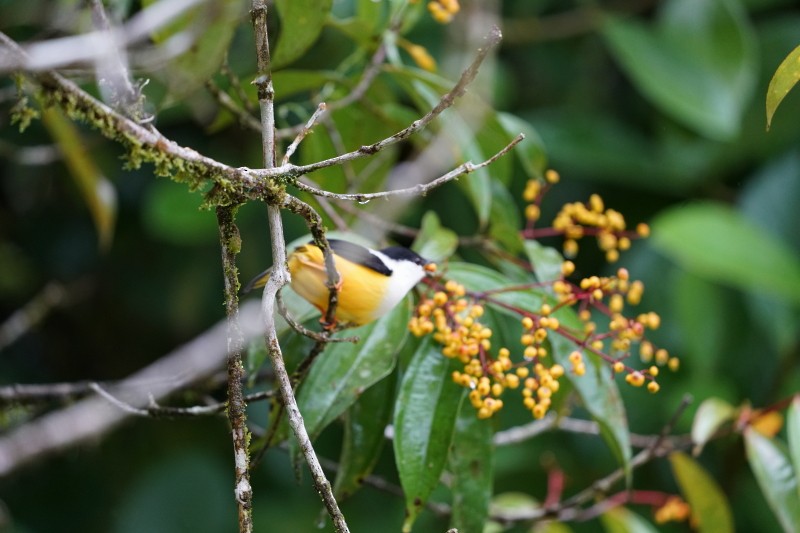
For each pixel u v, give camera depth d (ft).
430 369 18.29
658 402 34.60
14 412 24.17
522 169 36.78
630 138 37.45
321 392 17.92
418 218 36.14
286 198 14.66
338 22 23.17
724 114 34.55
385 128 24.54
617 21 35.65
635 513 34.73
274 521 34.01
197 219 33.30
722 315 34.73
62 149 25.17
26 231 38.22
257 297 35.09
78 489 36.27
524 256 32.32
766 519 33.71
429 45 35.04
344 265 16.63
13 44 12.67
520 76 39.75
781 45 38.04
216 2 16.44
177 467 34.58
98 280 37.99
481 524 18.48
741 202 36.86
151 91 19.12
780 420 22.89
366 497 34.45
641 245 37.32
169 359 24.84
